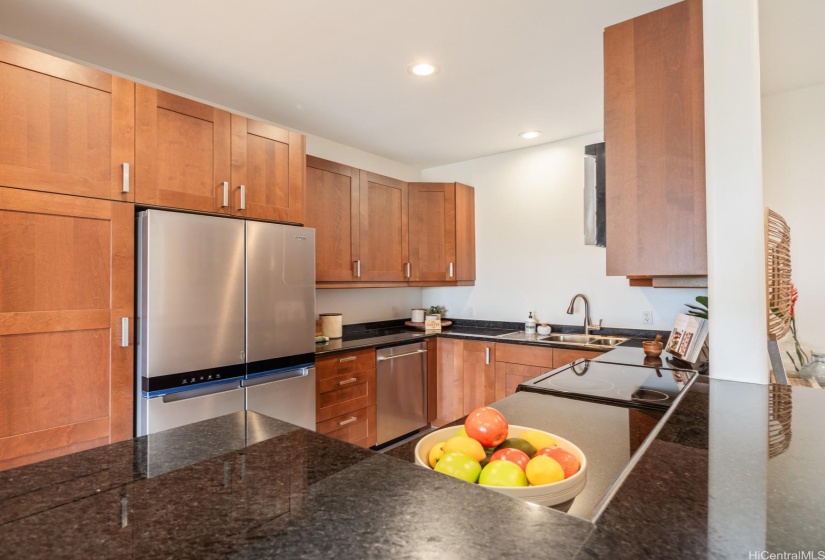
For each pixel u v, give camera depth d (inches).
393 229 139.5
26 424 61.1
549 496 23.6
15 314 60.4
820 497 21.1
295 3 67.4
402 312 161.3
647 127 57.2
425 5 68.3
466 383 131.6
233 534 17.6
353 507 19.7
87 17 70.5
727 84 48.3
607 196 59.9
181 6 67.7
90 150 67.4
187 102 79.1
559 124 120.8
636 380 55.7
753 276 47.8
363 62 86.0
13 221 60.4
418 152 147.1
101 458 26.2
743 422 34.7
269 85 96.3
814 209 97.5
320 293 133.4
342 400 108.6
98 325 67.7
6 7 67.6
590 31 75.7
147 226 70.5
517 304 145.2
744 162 47.7
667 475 24.0
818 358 79.0
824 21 73.9
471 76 92.1
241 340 82.0
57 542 17.0
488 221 152.2
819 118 97.5
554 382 55.2
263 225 86.1
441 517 18.7
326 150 133.9
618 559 15.7
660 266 56.1
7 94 60.1
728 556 15.9
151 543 16.9
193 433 30.9
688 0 54.9
